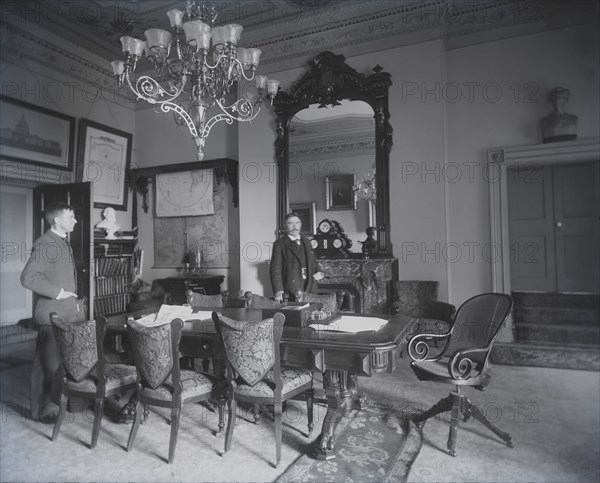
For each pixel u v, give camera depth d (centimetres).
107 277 644
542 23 503
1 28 548
